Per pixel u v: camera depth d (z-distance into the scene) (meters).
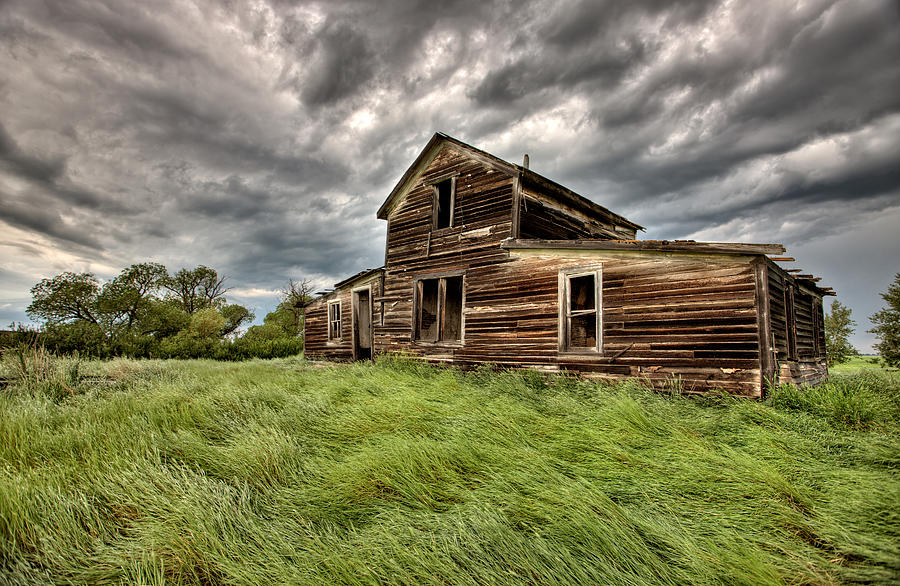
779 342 7.21
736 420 4.86
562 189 11.77
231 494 3.36
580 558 2.48
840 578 2.20
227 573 2.46
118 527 3.02
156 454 4.05
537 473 3.52
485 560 2.50
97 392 7.57
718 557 2.40
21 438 4.41
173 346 20.94
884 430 4.56
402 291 13.41
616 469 3.67
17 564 2.51
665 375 7.38
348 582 2.35
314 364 14.62
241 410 5.99
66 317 33.50
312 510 3.27
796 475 3.43
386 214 14.60
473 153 11.72
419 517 3.04
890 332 16.59
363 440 4.74
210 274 48.81
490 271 10.75
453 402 5.99
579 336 11.50
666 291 7.55
